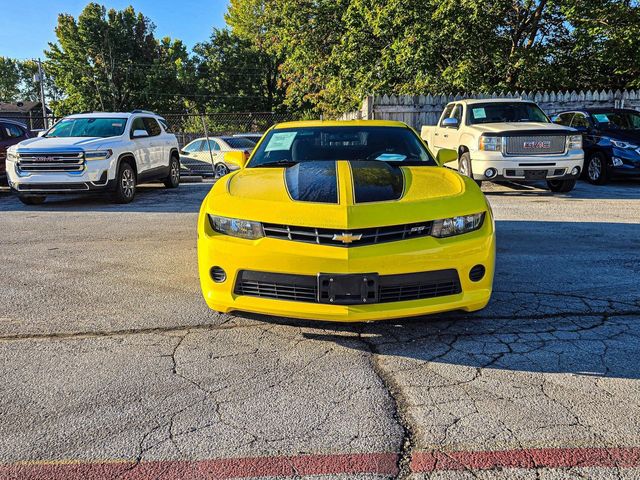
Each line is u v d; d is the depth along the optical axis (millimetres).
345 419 2727
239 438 2574
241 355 3494
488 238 3654
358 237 3369
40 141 9891
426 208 3562
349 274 3346
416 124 16547
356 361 3395
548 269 5371
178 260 5859
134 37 50812
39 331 3906
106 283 5047
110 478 2295
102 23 48281
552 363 3326
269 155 4957
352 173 4039
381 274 3377
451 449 2463
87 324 4035
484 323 3988
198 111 50062
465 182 4098
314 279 3389
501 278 5082
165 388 3062
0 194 12070
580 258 5770
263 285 3531
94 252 6242
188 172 17656
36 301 4547
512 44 19953
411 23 19016
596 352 3469
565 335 3748
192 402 2910
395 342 3680
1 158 12047
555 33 20219
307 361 3404
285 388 3057
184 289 4852
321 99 31859
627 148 11211
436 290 3535
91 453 2465
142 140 11289
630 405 2822
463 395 2955
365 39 22141
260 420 2729
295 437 2576
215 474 2314
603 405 2824
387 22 19547
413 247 3420
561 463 2350
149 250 6320
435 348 3574
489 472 2299
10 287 4938
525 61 18719
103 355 3502
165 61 50031
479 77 18828
